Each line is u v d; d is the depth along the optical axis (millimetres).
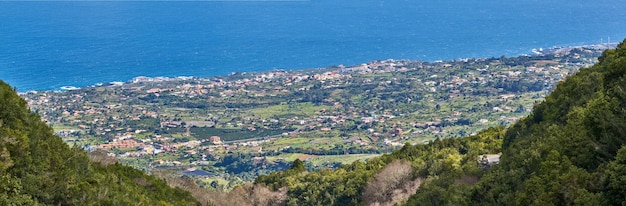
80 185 22891
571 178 20453
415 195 37156
